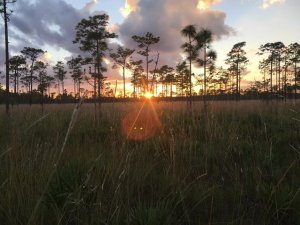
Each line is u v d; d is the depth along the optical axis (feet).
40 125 20.94
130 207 10.36
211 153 16.34
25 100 162.40
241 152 16.25
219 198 11.58
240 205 11.05
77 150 14.85
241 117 27.76
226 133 19.52
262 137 19.97
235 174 13.47
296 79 120.78
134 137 19.56
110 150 15.35
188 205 11.14
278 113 28.60
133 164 13.88
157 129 22.52
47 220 9.26
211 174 14.47
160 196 10.93
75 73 113.39
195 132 20.08
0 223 8.96
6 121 24.04
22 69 138.72
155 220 8.84
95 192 10.53
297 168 13.88
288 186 11.47
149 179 12.87
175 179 12.31
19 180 10.77
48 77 151.43
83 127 23.45
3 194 10.12
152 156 16.22
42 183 10.39
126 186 11.38
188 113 29.89
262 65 156.46
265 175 13.29
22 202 9.62
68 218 9.22
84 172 11.10
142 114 30.40
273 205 10.66
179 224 9.87
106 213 9.67
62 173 11.00
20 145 12.91
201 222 10.10
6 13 53.16
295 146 17.72
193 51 67.92
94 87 72.28
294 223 10.12
